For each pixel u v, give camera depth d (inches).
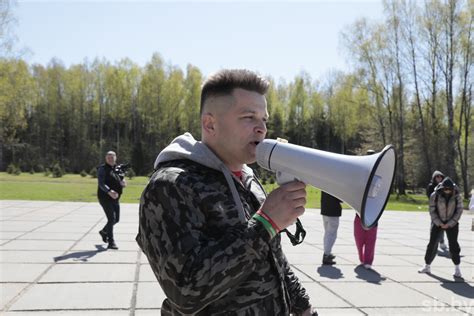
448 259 318.0
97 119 2657.5
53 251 285.1
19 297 186.1
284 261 66.7
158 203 52.4
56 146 2541.8
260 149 58.3
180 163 57.7
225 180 57.2
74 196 774.5
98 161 2461.9
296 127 2578.7
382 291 220.5
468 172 1494.8
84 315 167.5
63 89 2600.9
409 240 401.1
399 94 1380.4
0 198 684.1
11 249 287.1
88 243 317.7
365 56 1365.7
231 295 53.3
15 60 1627.7
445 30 1232.8
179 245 49.1
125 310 175.2
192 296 47.5
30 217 456.8
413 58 1325.0
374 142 1539.1
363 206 49.7
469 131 1446.9
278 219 51.4
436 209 262.5
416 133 1579.7
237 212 54.9
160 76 2564.0
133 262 260.2
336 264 281.3
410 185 1699.1
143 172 2449.6
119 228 396.8
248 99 59.3
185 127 2522.1
